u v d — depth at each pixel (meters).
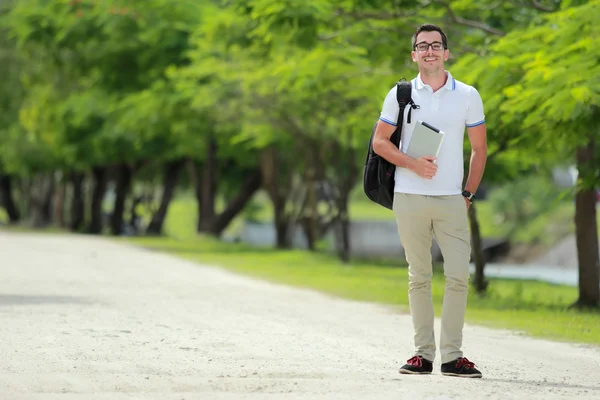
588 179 30.44
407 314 24.61
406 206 13.12
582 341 19.86
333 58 33.44
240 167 86.19
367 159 13.34
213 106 56.84
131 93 62.84
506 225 118.75
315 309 25.02
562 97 23.25
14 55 91.25
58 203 115.25
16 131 94.94
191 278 36.03
